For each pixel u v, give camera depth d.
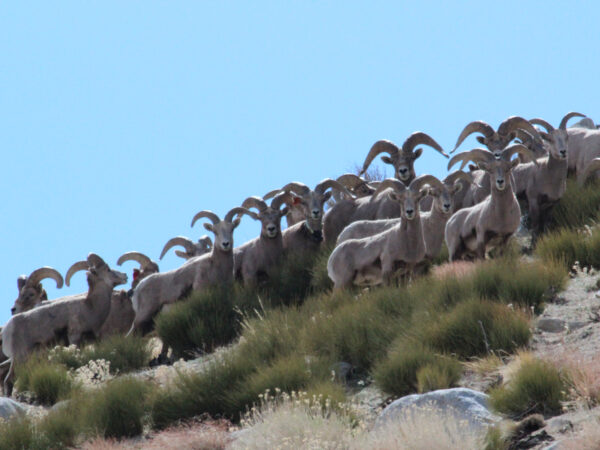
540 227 48.66
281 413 26.06
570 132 55.75
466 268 38.03
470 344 30.75
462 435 22.17
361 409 28.66
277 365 31.92
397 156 56.00
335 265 43.03
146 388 33.56
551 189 48.16
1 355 50.06
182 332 43.47
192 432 28.59
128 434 31.83
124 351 43.38
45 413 34.75
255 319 39.41
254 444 25.00
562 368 25.39
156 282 51.19
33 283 55.75
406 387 29.12
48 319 48.66
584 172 50.34
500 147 52.94
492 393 25.27
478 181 48.94
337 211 53.84
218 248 49.53
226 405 31.34
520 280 34.50
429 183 41.12
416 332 32.12
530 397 24.59
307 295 45.53
